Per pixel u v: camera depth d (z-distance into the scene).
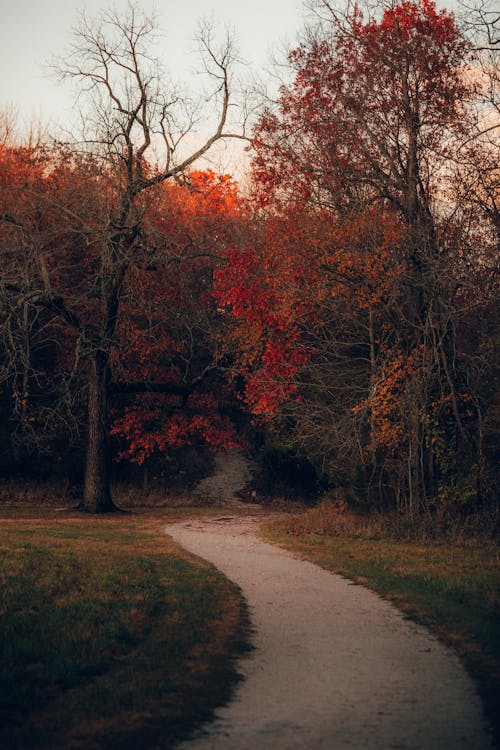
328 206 24.55
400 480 23.75
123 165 26.53
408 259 22.56
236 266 25.91
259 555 17.77
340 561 16.70
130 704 7.00
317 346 26.11
